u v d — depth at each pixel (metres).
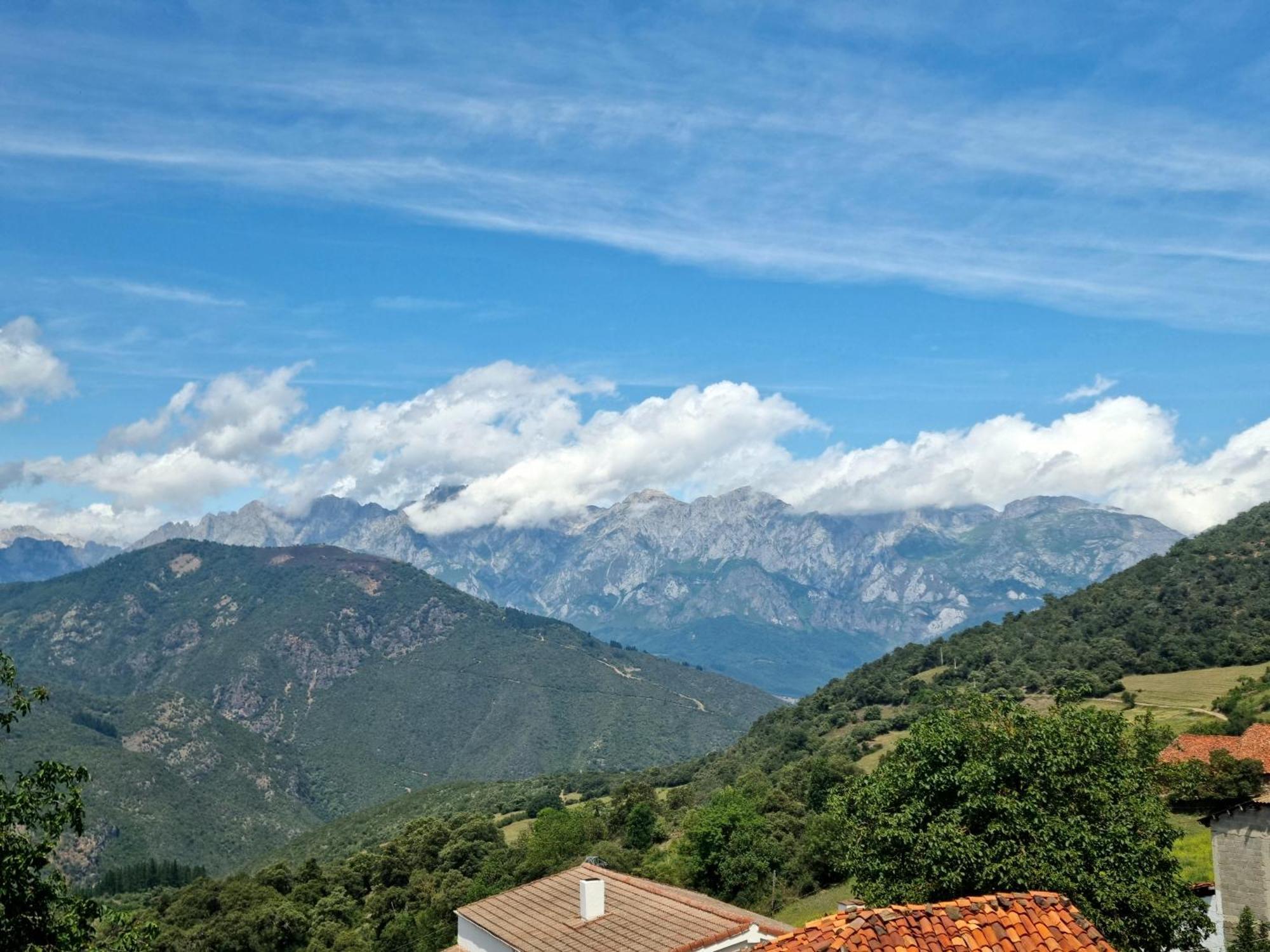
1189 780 57.84
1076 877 27.97
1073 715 32.81
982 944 18.00
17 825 20.72
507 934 33.91
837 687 185.12
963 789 29.98
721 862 77.50
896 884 31.00
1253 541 171.00
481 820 129.25
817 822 76.31
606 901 35.25
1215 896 45.59
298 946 106.88
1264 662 126.44
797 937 18.98
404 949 93.94
